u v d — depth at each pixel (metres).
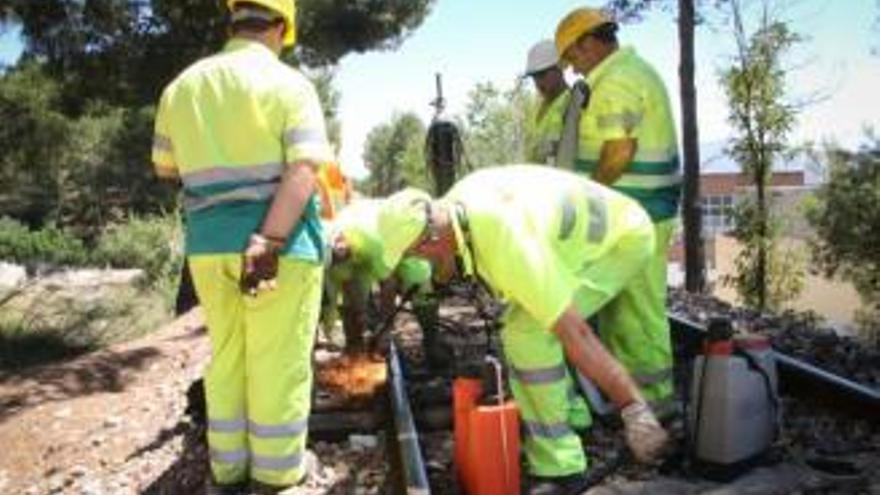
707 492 5.02
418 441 5.46
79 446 7.13
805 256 18.98
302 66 20.52
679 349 8.22
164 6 15.80
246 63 4.84
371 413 6.03
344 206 6.07
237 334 5.11
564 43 6.00
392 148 51.44
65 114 18.47
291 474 5.14
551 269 4.48
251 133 4.79
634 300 5.86
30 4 15.18
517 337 4.87
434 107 10.49
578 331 4.47
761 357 5.30
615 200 5.11
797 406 6.50
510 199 4.66
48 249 33.25
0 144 18.50
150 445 6.76
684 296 12.77
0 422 7.85
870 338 10.68
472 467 4.74
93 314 15.93
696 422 5.20
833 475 5.25
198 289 5.05
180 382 8.62
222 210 4.86
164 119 5.04
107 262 29.59
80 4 15.54
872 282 26.23
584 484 4.96
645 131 5.88
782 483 5.11
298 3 18.47
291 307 4.95
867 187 25.20
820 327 10.11
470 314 9.02
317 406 6.13
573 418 5.66
